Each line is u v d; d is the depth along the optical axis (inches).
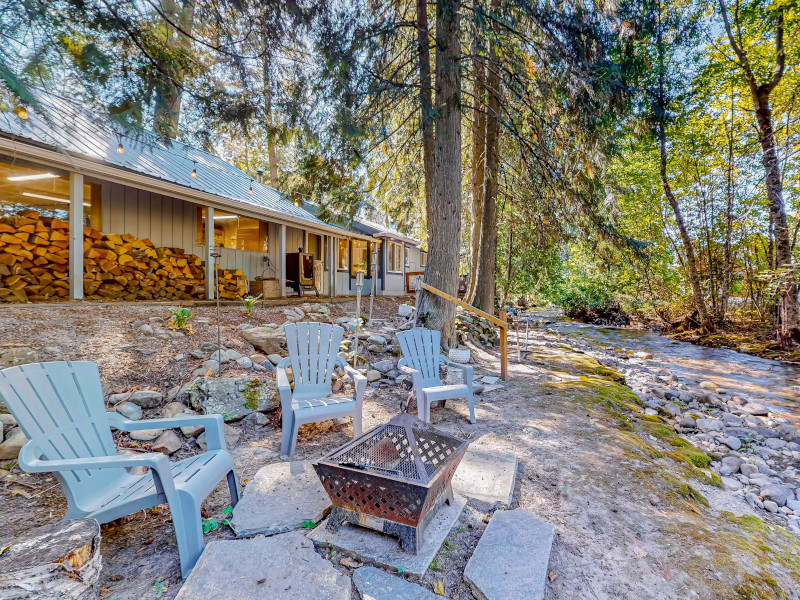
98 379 77.3
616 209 278.1
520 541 71.0
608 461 108.6
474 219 360.8
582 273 567.5
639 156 418.6
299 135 172.2
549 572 65.4
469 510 82.8
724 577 65.9
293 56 155.7
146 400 120.0
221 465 75.0
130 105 116.6
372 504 68.8
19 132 172.9
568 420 140.3
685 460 119.0
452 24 208.8
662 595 61.5
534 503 86.8
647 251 297.0
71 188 200.4
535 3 208.7
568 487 93.7
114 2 103.4
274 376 151.5
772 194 354.0
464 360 177.2
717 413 188.2
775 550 77.4
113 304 208.8
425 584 62.1
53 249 220.1
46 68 99.4
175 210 293.6
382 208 373.4
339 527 73.4
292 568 62.1
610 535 76.1
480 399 165.2
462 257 574.2
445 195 219.9
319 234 428.1
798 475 129.8
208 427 79.0
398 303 441.7
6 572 46.2
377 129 242.1
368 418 139.3
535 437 124.0
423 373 150.4
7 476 85.9
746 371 279.0
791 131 357.7
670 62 253.0
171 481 62.8
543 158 276.5
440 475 70.7
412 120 299.0
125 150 246.7
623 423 143.6
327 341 133.3
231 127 151.3
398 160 339.0
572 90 231.8
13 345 127.3
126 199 262.8
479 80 272.4
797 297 339.0
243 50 139.9
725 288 438.9
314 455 107.8
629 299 533.6
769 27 337.1
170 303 239.9
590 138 249.0
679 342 409.4
